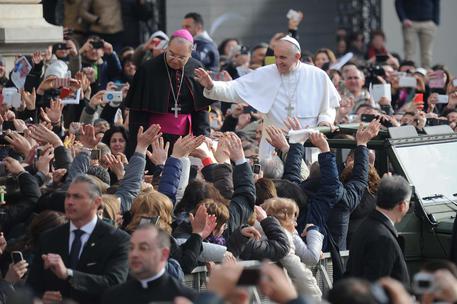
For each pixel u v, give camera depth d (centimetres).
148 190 3219
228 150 3350
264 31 7625
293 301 2300
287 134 3859
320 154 3506
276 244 3188
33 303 2391
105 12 6375
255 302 3044
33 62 4478
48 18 6334
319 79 4344
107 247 2838
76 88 4272
